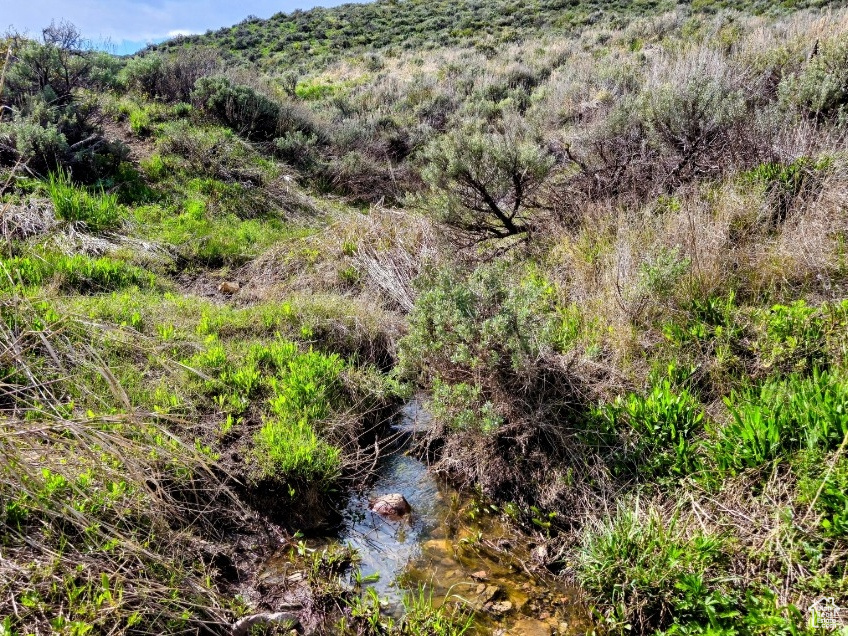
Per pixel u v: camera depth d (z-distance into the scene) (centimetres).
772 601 220
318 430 372
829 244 393
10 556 226
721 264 407
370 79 1975
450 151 580
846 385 272
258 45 2919
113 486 263
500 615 261
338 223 723
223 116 1073
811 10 1546
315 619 256
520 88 1427
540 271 518
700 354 358
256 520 308
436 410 360
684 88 605
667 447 309
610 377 363
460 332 353
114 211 662
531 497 333
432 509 337
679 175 565
